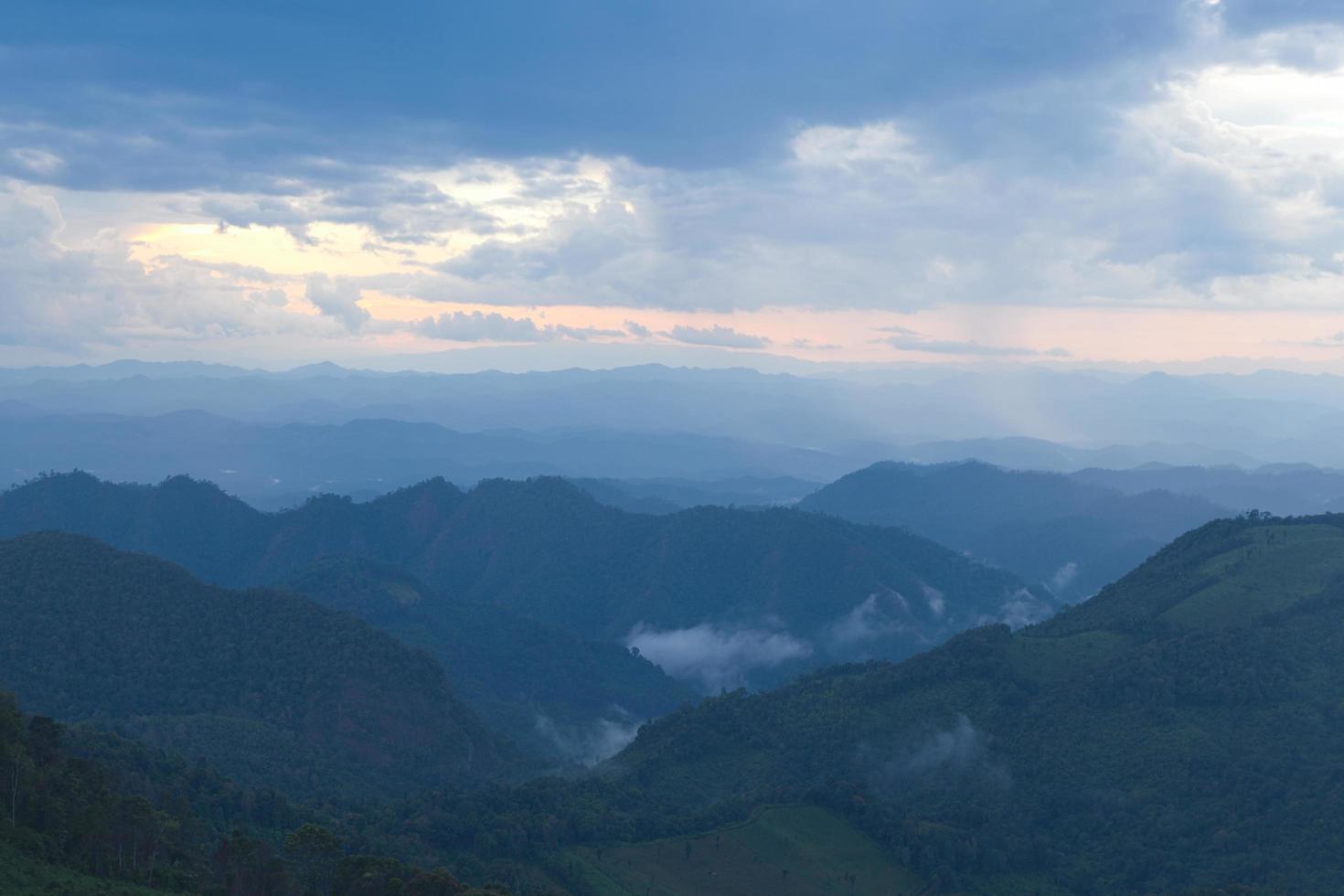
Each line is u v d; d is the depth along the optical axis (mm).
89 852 88812
